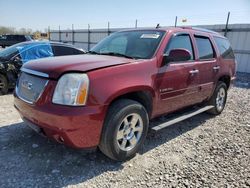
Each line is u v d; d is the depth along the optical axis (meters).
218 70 4.89
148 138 3.95
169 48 3.67
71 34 29.78
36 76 2.89
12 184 2.59
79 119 2.57
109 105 2.89
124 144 3.09
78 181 2.71
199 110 4.68
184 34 4.09
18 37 27.97
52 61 3.10
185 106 4.25
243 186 2.75
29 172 2.82
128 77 2.97
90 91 2.64
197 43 4.36
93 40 25.48
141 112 3.19
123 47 3.86
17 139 3.62
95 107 2.66
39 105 2.72
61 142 2.76
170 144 3.78
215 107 5.18
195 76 4.13
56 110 2.56
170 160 3.27
